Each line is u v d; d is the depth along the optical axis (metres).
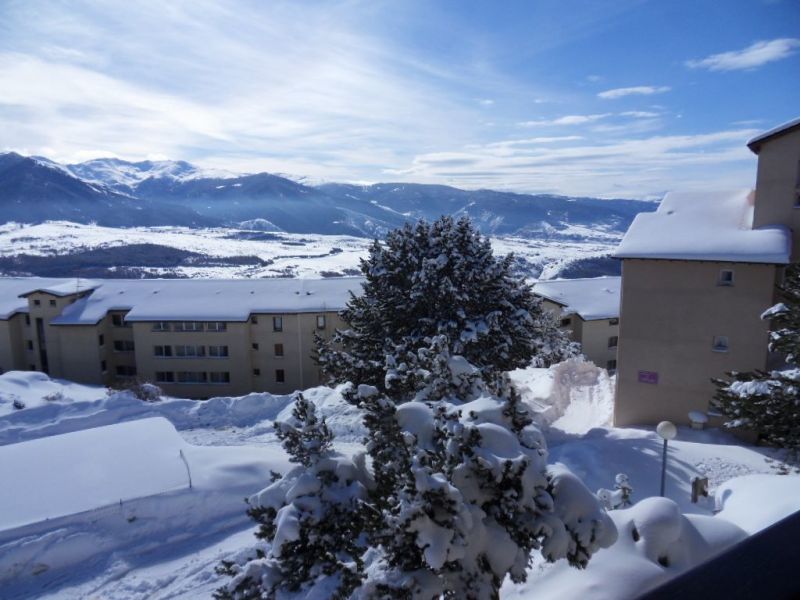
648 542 9.27
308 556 7.91
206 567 15.16
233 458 19.75
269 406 28.89
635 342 25.16
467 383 9.48
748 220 24.67
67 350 49.94
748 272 22.89
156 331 48.19
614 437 22.59
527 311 24.86
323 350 20.16
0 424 25.67
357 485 8.47
